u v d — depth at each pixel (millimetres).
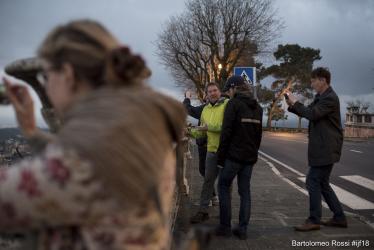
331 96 5680
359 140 33531
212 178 6469
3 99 1484
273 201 8188
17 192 1134
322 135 5770
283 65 77062
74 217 1153
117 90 1267
